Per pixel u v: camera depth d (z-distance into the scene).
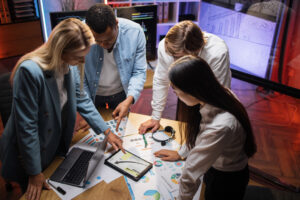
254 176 2.62
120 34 1.94
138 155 1.72
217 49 1.80
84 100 1.80
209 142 1.23
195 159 1.28
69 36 1.26
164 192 1.46
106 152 1.73
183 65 1.16
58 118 1.54
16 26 3.52
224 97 1.22
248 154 1.41
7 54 3.60
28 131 1.36
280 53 3.99
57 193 1.44
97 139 1.86
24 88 1.30
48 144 1.58
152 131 1.93
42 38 3.79
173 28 1.59
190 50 1.57
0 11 3.37
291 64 3.93
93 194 1.44
